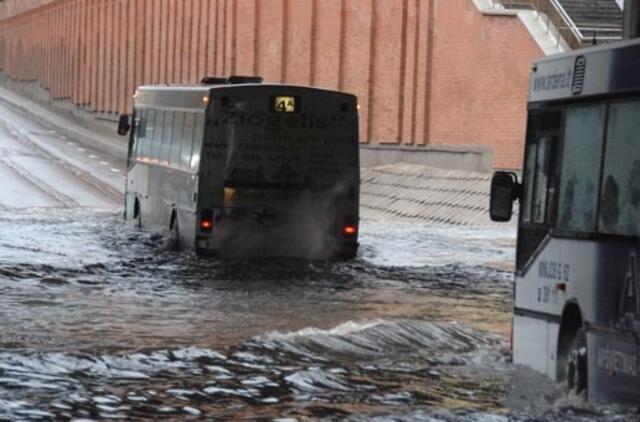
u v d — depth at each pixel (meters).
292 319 28.47
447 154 71.44
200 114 39.66
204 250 39.16
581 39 61.72
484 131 67.50
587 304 17.38
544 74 19.50
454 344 24.56
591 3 65.94
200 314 29.09
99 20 140.12
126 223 51.56
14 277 35.94
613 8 65.94
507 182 20.17
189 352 23.12
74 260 40.44
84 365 21.55
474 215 61.22
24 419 16.88
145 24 125.12
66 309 29.52
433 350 23.86
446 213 63.12
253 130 39.16
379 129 80.00
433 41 74.00
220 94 39.03
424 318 29.05
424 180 70.44
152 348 23.59
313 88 39.28
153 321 27.72
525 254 20.00
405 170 74.06
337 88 85.00
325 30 86.88
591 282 17.28
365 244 48.91
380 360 22.48
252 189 39.25
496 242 50.91
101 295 32.53
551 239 18.91
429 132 74.31
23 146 111.50
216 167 39.16
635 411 15.84
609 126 17.00
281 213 39.34
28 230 51.38
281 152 39.25
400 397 18.75
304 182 39.34
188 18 113.12
